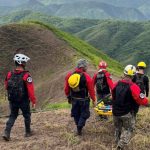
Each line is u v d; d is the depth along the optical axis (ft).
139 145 31.12
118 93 28.32
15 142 32.99
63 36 201.26
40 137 34.22
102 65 39.19
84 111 33.04
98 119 39.58
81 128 33.40
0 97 137.49
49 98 124.06
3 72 164.76
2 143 32.78
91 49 212.23
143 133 34.24
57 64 163.32
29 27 193.47
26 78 32.35
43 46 178.70
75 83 32.24
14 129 38.78
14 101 32.91
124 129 28.94
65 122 40.27
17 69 32.86
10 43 180.14
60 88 128.36
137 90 27.76
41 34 189.06
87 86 32.60
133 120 29.58
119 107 28.50
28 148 30.81
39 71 162.61
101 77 38.70
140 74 36.94
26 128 34.81
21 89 32.30
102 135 33.99
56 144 31.68
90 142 31.53
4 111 116.98
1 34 184.24
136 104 28.76
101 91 38.88
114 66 202.18
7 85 32.76
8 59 171.73
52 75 152.87
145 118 37.93
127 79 28.48
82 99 32.81
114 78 111.65
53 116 43.98
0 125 41.83
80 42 216.74
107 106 35.24
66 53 172.14
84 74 32.65
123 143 28.66
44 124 39.91
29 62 168.55
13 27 190.19
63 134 34.12
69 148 30.55
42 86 139.33
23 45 179.32
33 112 52.60
